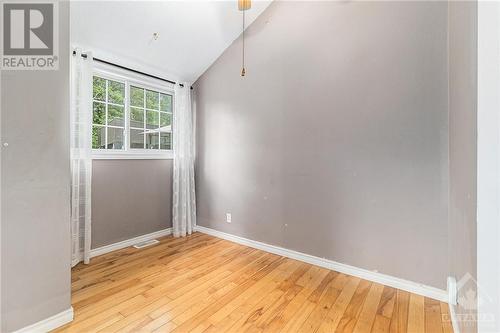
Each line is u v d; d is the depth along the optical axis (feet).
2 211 4.21
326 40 7.38
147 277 6.88
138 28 7.68
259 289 6.33
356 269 7.02
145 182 9.66
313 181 7.77
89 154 7.65
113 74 8.60
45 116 4.70
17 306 4.37
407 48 6.15
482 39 2.88
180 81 10.48
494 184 2.82
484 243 2.96
